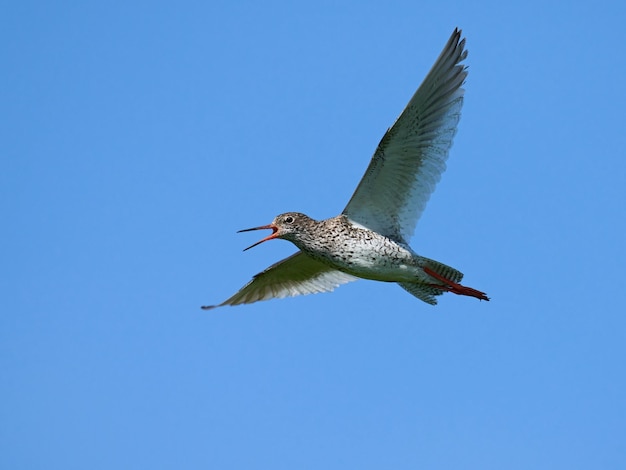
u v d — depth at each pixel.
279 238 16.09
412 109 14.30
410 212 15.30
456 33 14.16
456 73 14.66
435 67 14.09
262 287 18.12
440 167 15.03
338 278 17.81
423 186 15.17
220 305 17.77
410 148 14.77
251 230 16.22
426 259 15.49
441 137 14.93
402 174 15.02
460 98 14.89
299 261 17.34
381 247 15.19
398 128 14.39
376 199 15.27
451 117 14.89
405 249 15.23
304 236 15.77
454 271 15.79
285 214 16.11
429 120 14.67
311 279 17.92
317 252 15.77
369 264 15.37
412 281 15.73
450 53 14.26
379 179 14.96
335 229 15.45
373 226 15.44
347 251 15.34
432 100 14.52
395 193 15.20
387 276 15.57
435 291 16.56
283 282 18.05
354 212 15.51
